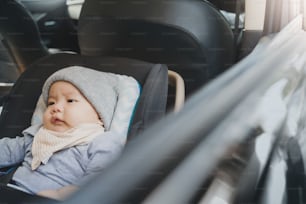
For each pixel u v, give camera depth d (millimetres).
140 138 399
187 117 432
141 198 334
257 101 558
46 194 781
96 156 985
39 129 1083
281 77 706
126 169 351
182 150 387
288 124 731
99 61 1218
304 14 1080
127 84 1123
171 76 1158
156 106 1087
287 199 706
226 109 473
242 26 1277
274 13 1115
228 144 447
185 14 1128
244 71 618
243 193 481
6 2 1409
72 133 1026
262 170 561
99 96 1073
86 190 329
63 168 994
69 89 1061
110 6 1159
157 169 359
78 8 1689
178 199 351
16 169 1037
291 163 733
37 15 1681
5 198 728
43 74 1216
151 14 1126
